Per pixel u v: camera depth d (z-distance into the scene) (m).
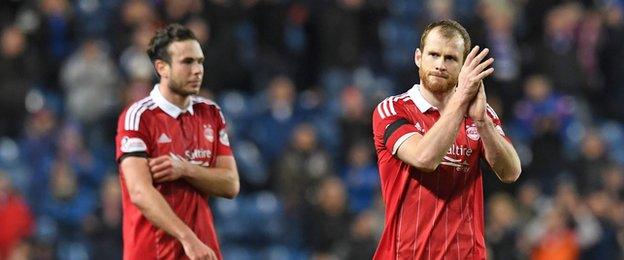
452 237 22.83
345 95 56.19
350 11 60.56
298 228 51.12
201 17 56.53
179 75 25.28
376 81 59.94
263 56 59.59
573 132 59.31
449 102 22.11
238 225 51.75
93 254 46.88
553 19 62.78
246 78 57.69
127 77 55.72
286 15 60.06
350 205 52.88
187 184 25.42
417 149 22.22
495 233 49.41
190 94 25.45
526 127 58.06
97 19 58.81
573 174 55.03
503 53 58.97
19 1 59.75
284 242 51.12
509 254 49.12
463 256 22.84
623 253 52.25
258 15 59.84
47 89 57.66
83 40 58.38
